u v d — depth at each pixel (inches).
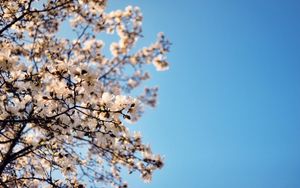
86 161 229.9
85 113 160.6
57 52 245.4
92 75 160.2
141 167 223.9
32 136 209.0
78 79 159.2
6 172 229.9
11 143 227.9
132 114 164.9
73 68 159.8
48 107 166.6
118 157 213.9
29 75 168.9
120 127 167.6
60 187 204.7
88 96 160.4
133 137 208.1
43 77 166.1
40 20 273.6
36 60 272.5
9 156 211.0
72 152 217.6
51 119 163.6
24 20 246.7
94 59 377.1
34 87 165.6
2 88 171.9
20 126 208.7
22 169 242.5
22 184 227.0
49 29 309.9
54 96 161.3
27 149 210.4
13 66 176.6
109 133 167.3
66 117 165.8
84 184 229.6
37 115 164.6
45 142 191.3
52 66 165.9
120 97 165.5
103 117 164.9
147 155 219.0
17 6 239.3
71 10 283.0
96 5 292.5
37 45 283.0
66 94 160.6
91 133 169.0
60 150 205.8
